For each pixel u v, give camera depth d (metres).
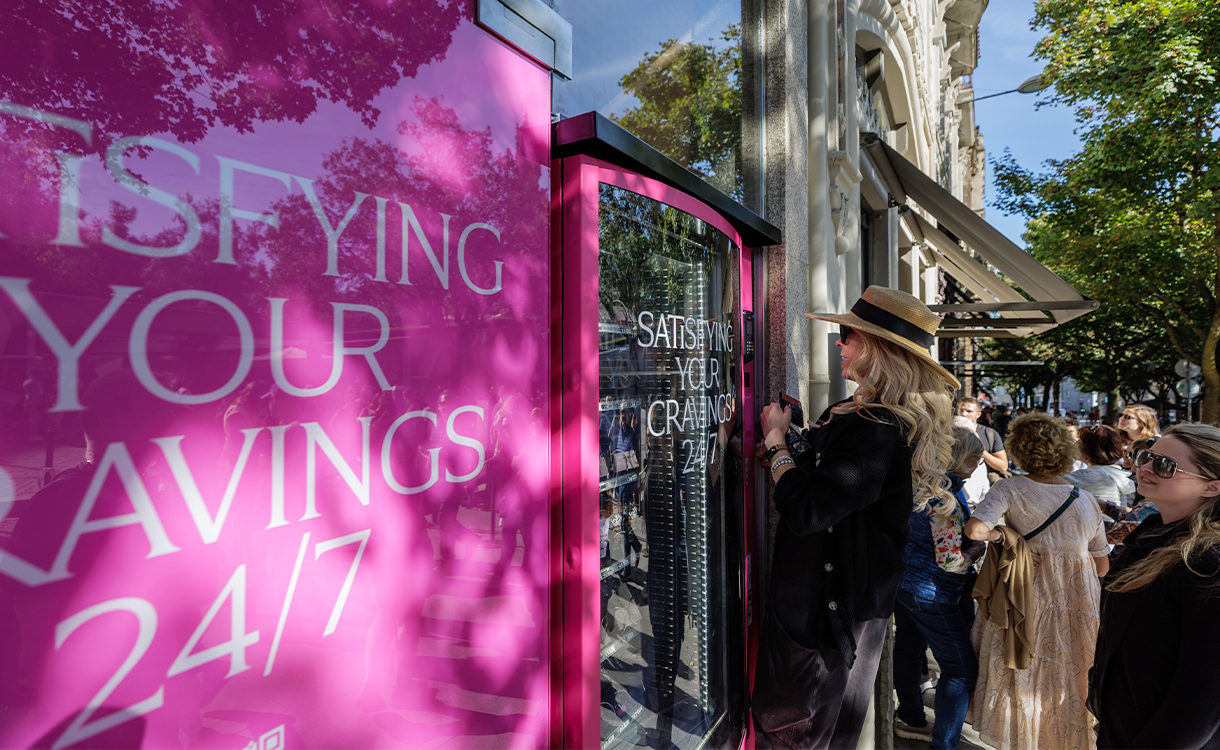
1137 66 11.38
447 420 1.27
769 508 3.19
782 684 2.18
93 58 0.77
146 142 0.82
